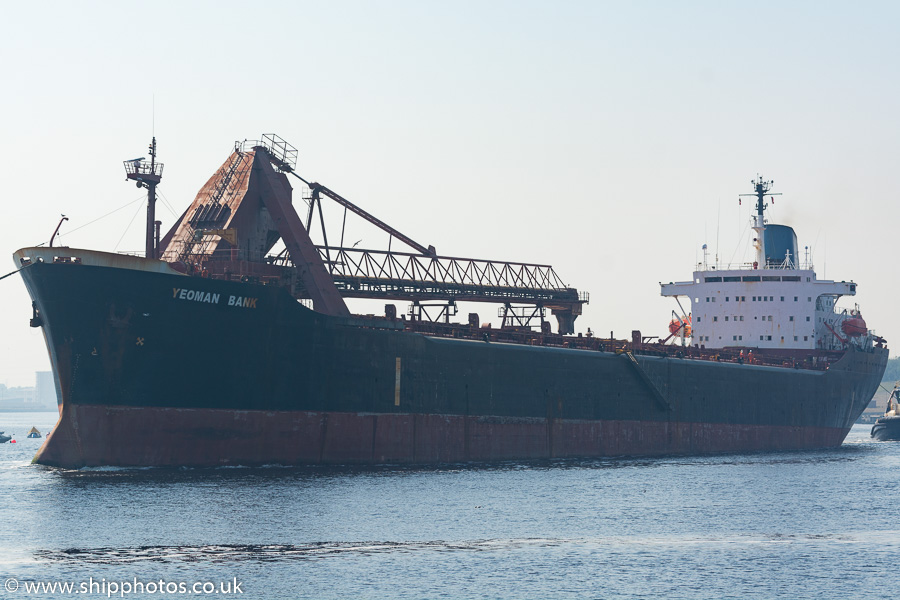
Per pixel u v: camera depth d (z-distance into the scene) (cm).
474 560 16812
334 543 17588
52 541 17250
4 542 17175
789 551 17912
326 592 14912
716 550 17925
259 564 16175
